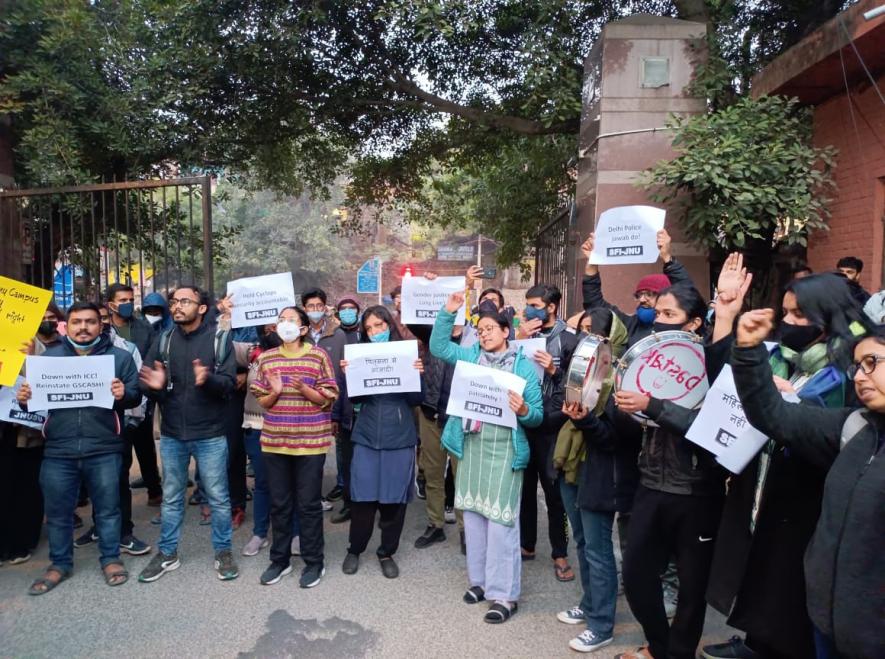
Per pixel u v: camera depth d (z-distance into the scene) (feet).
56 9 25.20
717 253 24.00
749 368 7.73
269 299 16.40
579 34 29.53
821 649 8.35
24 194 22.58
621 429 11.05
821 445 7.65
